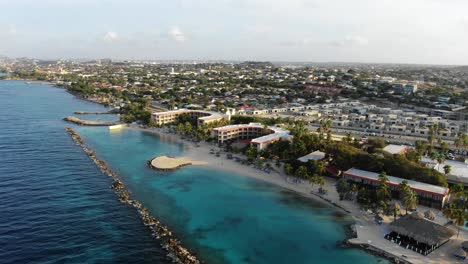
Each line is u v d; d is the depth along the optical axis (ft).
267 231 423.64
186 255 361.71
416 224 395.75
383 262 355.77
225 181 582.35
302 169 561.84
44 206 467.52
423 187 482.69
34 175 581.12
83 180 565.94
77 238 391.24
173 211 470.39
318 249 384.68
